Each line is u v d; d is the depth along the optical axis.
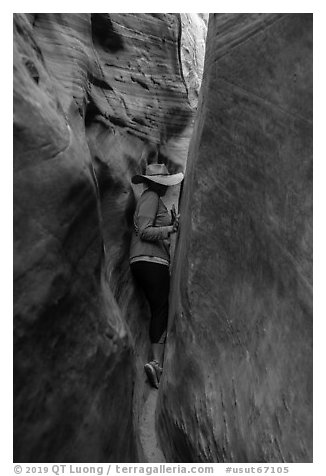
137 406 2.39
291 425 1.17
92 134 2.60
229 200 1.69
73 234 1.59
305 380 1.15
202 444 1.76
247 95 1.57
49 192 1.47
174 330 2.25
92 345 1.67
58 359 1.46
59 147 1.56
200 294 1.89
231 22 1.75
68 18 2.37
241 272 1.59
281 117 1.35
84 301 1.64
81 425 1.54
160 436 2.32
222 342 1.70
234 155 1.65
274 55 1.41
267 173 1.42
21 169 1.38
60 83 2.11
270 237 1.38
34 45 1.73
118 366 1.84
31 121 1.44
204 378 1.79
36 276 1.38
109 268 2.62
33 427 1.33
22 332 1.30
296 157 1.26
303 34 1.27
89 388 1.61
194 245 1.92
